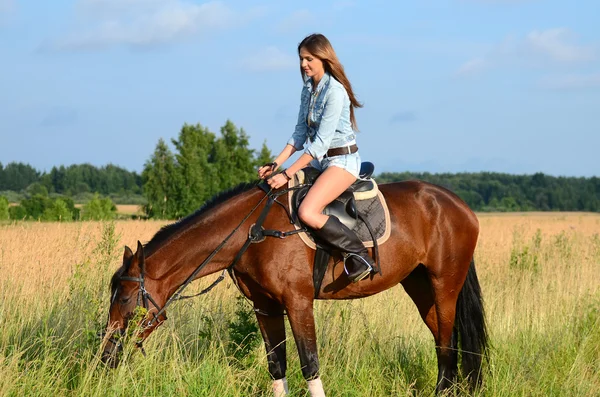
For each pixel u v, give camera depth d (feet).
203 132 179.63
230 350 17.90
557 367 18.84
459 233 17.37
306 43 15.19
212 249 15.30
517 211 344.69
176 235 15.34
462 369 17.24
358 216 15.76
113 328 14.96
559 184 381.60
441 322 17.37
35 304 20.12
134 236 33.24
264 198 15.46
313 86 15.69
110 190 369.30
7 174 359.05
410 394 16.65
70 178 362.12
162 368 16.11
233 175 173.37
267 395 16.31
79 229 29.09
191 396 15.14
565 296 26.13
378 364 18.21
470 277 17.80
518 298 26.53
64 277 23.12
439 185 18.25
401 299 24.48
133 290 14.89
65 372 15.88
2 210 106.52
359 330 19.85
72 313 19.11
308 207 14.82
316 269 15.24
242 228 15.26
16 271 23.48
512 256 36.32
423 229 16.89
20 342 17.76
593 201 356.18
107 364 15.05
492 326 21.70
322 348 18.69
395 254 16.24
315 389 14.76
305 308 14.97
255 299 15.85
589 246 46.39
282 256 14.87
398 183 17.76
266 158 180.55
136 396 14.71
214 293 22.90
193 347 18.56
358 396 16.38
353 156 15.53
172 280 15.35
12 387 14.32
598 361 19.54
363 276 15.17
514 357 19.03
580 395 16.88
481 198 365.81
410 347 19.98
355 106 15.83
